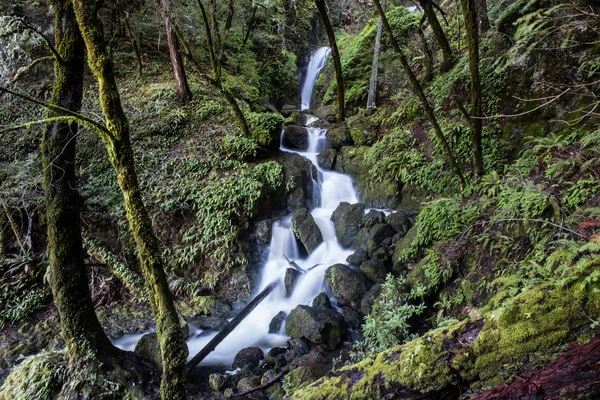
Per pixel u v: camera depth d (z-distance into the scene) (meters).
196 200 6.53
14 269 5.65
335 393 2.76
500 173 5.46
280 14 11.31
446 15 9.19
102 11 8.45
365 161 7.58
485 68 6.54
